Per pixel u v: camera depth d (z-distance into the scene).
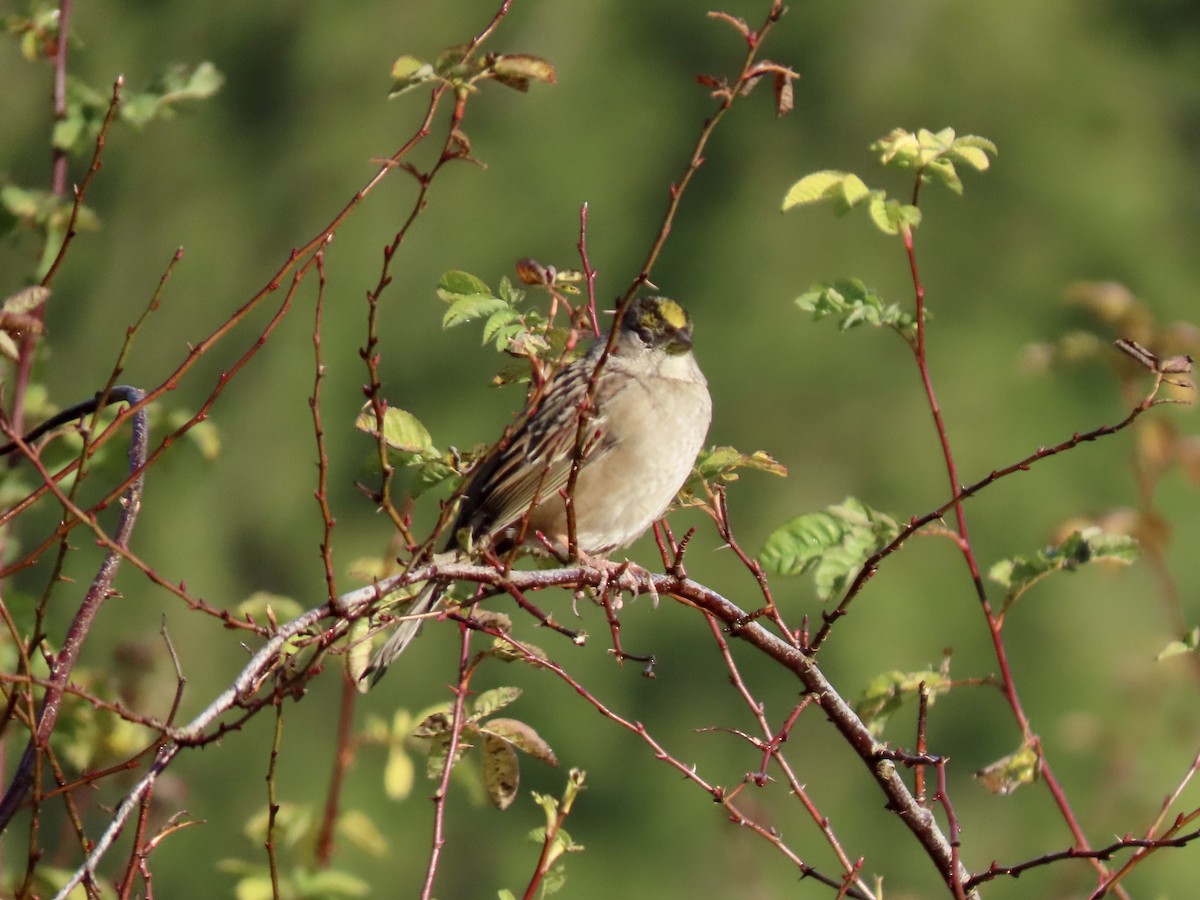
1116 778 7.03
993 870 4.19
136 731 5.42
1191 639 4.96
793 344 19.98
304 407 20.66
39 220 6.00
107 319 21.78
